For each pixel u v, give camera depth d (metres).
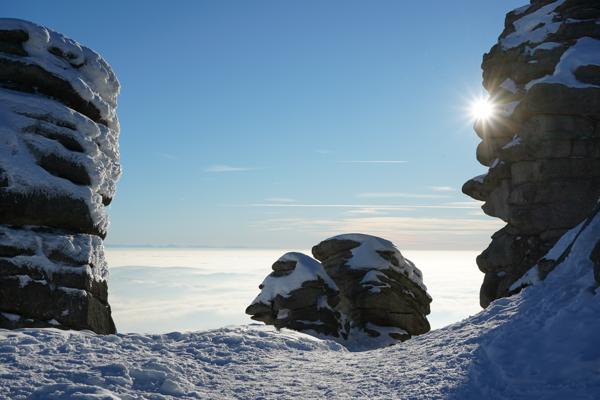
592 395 6.36
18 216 13.03
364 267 29.56
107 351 9.54
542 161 16.86
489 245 19.02
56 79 14.55
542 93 16.59
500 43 19.61
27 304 12.59
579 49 17.14
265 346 11.24
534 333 8.54
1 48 14.05
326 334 24.94
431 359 8.87
